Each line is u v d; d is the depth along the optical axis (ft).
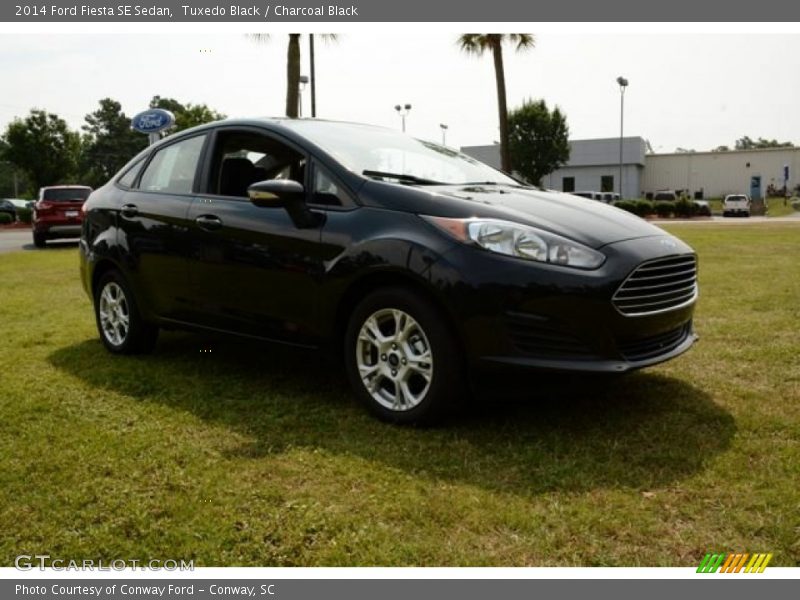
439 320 10.21
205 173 13.82
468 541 7.37
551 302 9.77
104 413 11.55
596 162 176.24
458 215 10.43
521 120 157.89
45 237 56.39
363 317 11.02
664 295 10.62
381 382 11.27
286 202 11.48
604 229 10.66
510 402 11.68
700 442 9.82
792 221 89.81
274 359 15.02
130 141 265.95
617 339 10.07
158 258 14.19
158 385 13.14
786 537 7.27
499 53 64.23
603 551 7.15
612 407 11.38
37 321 20.36
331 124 13.75
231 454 9.73
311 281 11.44
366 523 7.73
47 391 12.84
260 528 7.68
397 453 9.68
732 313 19.30
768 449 9.52
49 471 9.24
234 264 12.62
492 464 9.25
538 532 7.50
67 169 151.43
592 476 8.80
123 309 15.72
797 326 17.34
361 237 10.88
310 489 8.59
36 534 7.68
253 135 13.32
